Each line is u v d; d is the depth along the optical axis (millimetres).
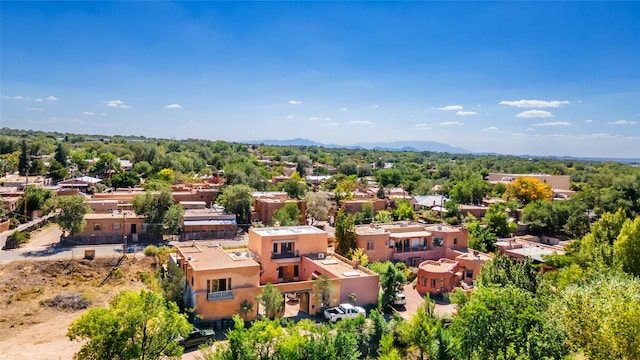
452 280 56188
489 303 31922
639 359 27062
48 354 34812
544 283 41188
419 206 115438
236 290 42344
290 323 34281
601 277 35688
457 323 33906
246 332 31156
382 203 106000
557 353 29234
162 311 30422
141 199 70625
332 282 45594
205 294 41188
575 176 196125
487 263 45562
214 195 97812
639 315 27906
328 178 168500
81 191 104938
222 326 41188
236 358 29906
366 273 48594
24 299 45844
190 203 87875
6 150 177875
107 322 28203
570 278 44875
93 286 50688
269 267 51375
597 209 104812
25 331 39250
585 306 30500
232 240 72438
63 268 53156
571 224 91500
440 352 34031
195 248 50719
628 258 48281
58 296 46344
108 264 55594
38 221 79438
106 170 137875
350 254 60375
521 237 92562
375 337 38062
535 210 98062
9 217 77938
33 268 52250
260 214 87625
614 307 29391
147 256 59000
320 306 44875
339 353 32281
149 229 69625
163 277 49094
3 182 114562
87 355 28062
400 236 65688
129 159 179875
